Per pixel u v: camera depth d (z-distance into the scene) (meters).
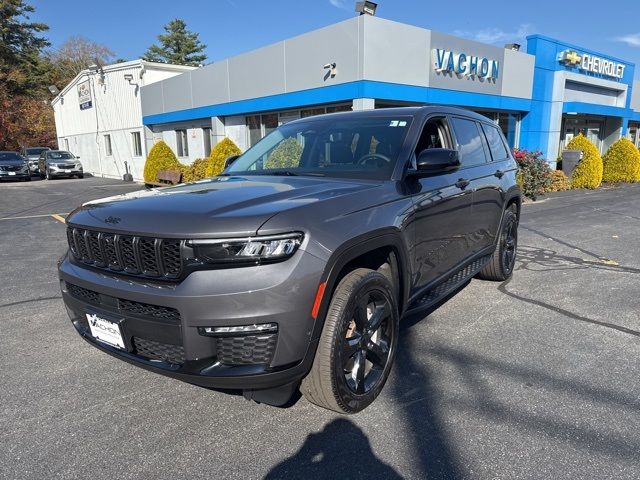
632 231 8.68
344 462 2.42
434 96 13.13
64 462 2.44
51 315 4.59
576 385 3.13
